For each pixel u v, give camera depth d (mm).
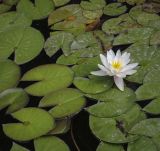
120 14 2129
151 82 1842
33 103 1846
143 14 2105
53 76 1909
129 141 1706
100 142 1723
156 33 2012
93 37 2041
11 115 1810
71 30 2090
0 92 1882
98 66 1892
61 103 1826
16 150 1724
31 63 1987
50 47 2031
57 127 1769
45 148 1720
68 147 1722
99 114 1781
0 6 2258
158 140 1698
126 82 1861
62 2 2240
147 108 1777
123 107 1789
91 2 2203
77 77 1894
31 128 1768
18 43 2057
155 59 1912
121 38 2014
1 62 1988
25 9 2219
